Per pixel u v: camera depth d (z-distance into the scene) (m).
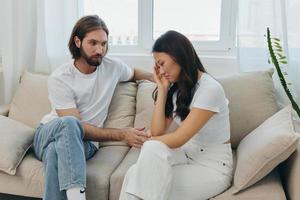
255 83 2.07
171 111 1.75
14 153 1.77
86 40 1.92
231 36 2.52
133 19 2.68
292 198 1.47
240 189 1.50
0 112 2.33
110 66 2.14
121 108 2.19
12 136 1.84
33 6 2.61
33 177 1.76
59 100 1.95
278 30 2.13
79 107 2.03
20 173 1.77
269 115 1.99
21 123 2.11
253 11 2.23
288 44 2.11
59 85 1.95
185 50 1.55
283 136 1.43
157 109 1.75
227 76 2.16
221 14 2.51
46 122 1.96
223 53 2.56
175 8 2.59
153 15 2.63
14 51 2.64
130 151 2.00
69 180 1.56
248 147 1.63
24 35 2.61
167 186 1.43
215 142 1.63
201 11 2.56
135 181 1.43
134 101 2.25
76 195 1.55
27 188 1.79
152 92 2.13
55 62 2.61
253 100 2.02
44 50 2.60
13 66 2.65
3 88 2.82
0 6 2.57
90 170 1.74
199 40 2.59
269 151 1.44
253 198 1.46
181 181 1.51
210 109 1.53
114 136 1.93
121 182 1.67
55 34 2.57
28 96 2.34
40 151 1.79
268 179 1.58
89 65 1.99
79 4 2.59
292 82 2.15
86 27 1.93
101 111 2.09
